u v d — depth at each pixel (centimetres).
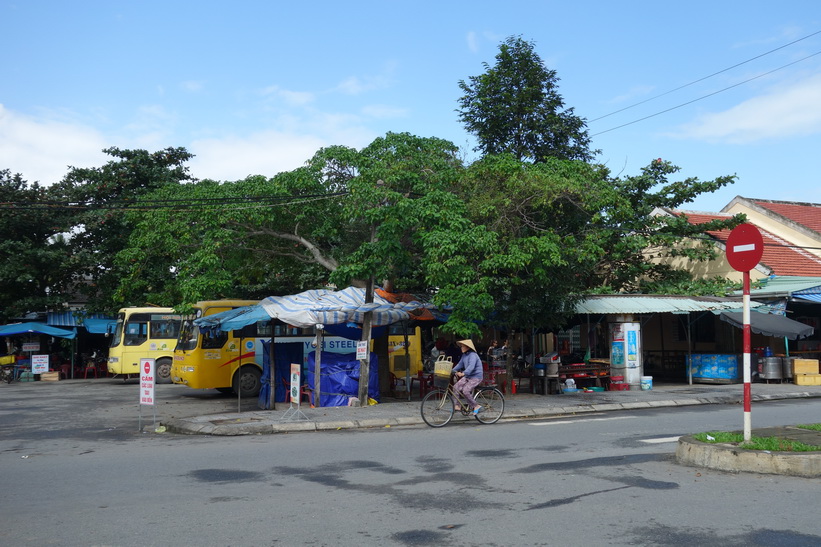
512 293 1889
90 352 3416
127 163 3316
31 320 3303
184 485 808
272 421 1398
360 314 1694
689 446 887
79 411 1786
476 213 1709
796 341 2406
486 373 1908
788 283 2267
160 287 3078
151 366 1432
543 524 621
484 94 2962
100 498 747
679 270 2533
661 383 2291
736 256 905
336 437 1220
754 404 1708
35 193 3189
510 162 1702
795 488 743
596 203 1758
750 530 595
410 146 1784
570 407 1606
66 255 3150
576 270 1955
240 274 2120
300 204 1784
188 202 1897
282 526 625
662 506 677
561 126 2905
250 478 843
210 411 1748
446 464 918
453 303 1524
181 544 577
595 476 822
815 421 1320
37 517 670
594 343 2450
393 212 1545
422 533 599
